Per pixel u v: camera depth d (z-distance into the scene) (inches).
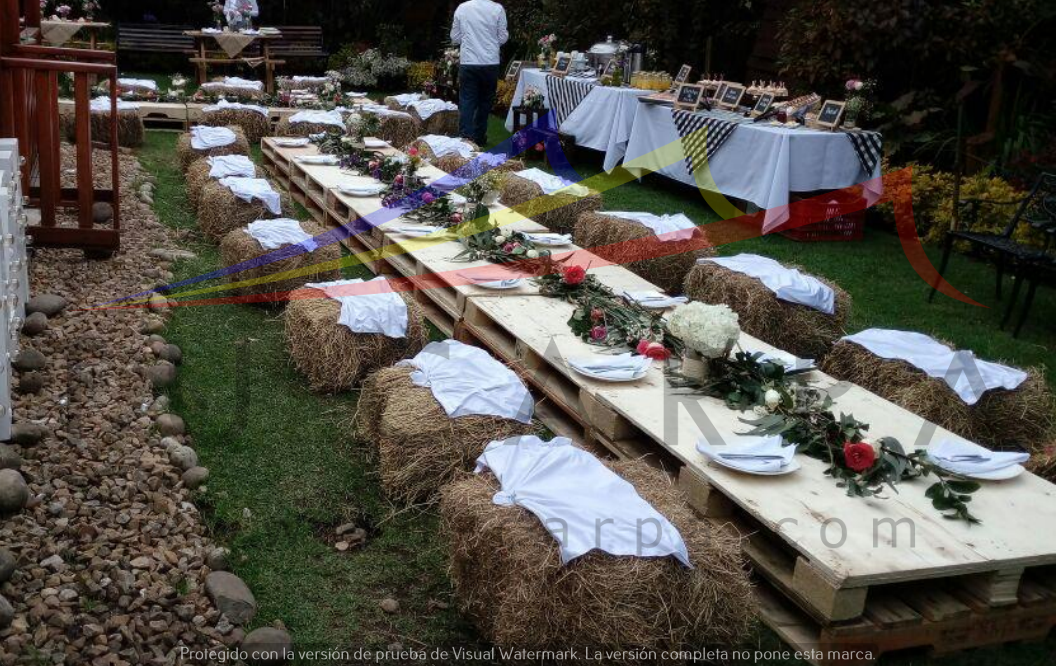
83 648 99.2
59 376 158.6
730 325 148.7
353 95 516.1
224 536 127.4
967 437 159.3
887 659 113.7
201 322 201.6
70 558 113.0
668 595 100.7
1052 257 226.5
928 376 163.8
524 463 115.8
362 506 139.3
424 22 695.1
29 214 230.1
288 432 158.6
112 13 669.3
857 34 343.0
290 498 138.7
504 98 539.8
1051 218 245.0
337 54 658.8
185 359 181.8
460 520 110.4
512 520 105.0
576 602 98.9
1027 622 118.3
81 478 128.6
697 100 350.0
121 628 102.8
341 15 695.7
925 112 338.3
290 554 125.6
